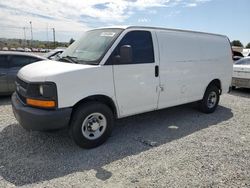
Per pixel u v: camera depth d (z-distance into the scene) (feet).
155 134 16.42
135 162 12.45
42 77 12.17
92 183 10.53
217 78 21.89
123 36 14.60
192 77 19.17
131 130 17.07
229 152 13.85
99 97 13.97
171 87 17.47
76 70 12.64
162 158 12.94
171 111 22.21
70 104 12.58
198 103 21.67
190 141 15.35
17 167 11.62
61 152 13.30
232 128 18.04
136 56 15.11
